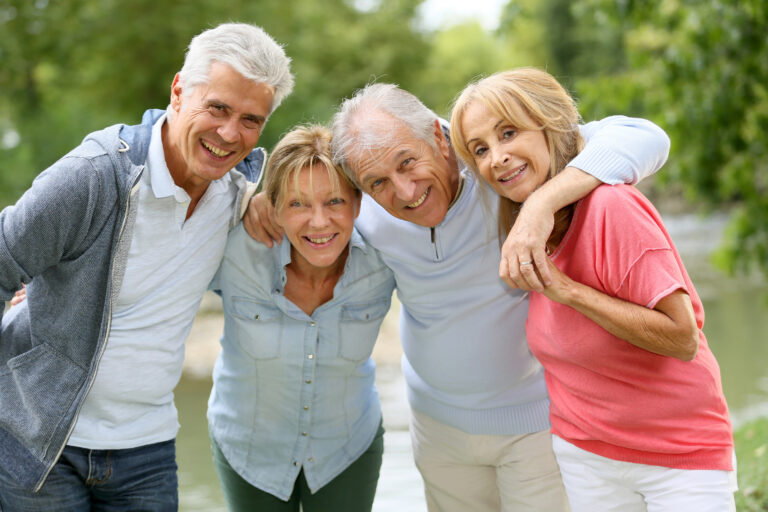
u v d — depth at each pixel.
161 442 3.02
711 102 7.39
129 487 2.93
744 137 7.70
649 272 2.48
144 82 18.17
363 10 29.75
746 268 8.15
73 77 19.09
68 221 2.69
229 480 3.43
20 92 19.50
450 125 2.87
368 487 3.51
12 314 2.96
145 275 2.85
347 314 3.23
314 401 3.28
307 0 24.09
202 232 3.00
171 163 2.93
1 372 2.89
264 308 3.21
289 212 2.99
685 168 7.95
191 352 10.87
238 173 3.13
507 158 2.72
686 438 2.61
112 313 2.81
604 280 2.59
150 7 17.94
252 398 3.30
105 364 2.83
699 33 7.32
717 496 2.58
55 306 2.80
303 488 3.45
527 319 2.96
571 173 2.64
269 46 2.82
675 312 2.46
